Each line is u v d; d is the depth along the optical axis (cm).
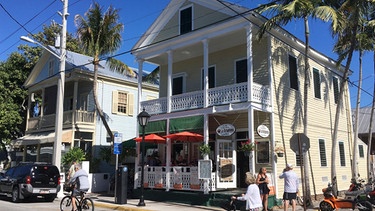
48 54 2906
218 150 1596
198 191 1600
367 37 1950
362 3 1627
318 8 1482
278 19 1537
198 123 1681
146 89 2992
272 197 1546
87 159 2442
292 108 1845
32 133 2917
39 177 1673
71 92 2809
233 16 1566
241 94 1584
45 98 2981
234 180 1612
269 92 1691
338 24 1555
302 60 2016
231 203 1056
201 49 1953
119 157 2162
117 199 1581
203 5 1900
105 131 2661
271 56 1741
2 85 3191
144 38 2100
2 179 1814
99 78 2684
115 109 2750
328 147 2141
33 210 1370
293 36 1875
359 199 1322
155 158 1941
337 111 1803
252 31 1716
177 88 2180
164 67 2291
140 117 1559
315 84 2116
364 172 2628
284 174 1222
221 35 1714
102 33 2219
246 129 1739
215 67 1984
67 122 2538
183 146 2039
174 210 1388
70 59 2761
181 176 1659
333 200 1345
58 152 1912
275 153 1641
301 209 1500
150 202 1658
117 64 2330
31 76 3086
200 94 1730
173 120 1794
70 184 1233
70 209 1278
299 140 1174
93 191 2166
